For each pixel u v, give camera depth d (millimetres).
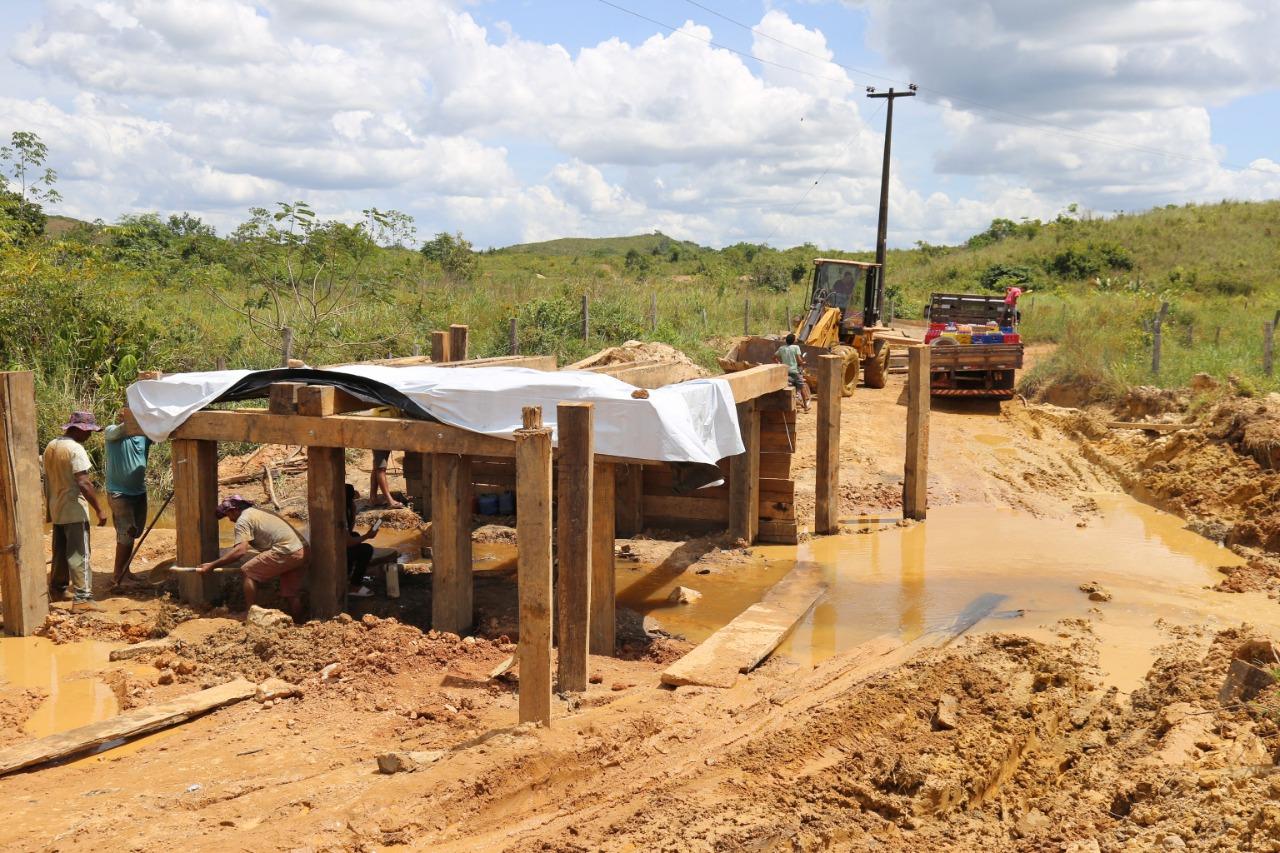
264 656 7977
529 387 8555
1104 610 9508
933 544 12086
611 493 8445
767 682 7496
